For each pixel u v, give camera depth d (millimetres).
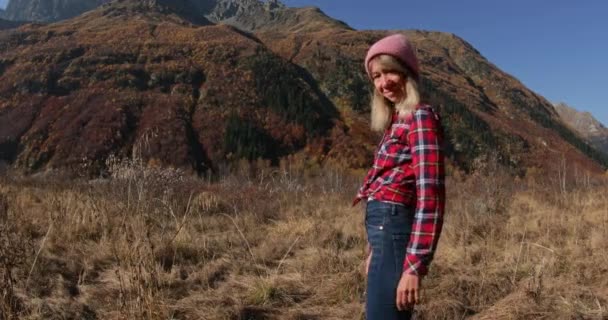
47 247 5133
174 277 4613
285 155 79062
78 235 5637
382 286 1882
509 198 8695
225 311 3881
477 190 8859
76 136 76438
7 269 3688
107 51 105500
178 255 5176
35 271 4406
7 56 104062
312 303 4203
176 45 112562
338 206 8641
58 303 3896
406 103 1917
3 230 4027
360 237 6145
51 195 7707
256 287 4375
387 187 1938
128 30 119688
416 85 1937
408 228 1907
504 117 126062
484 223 6633
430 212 1798
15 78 94500
